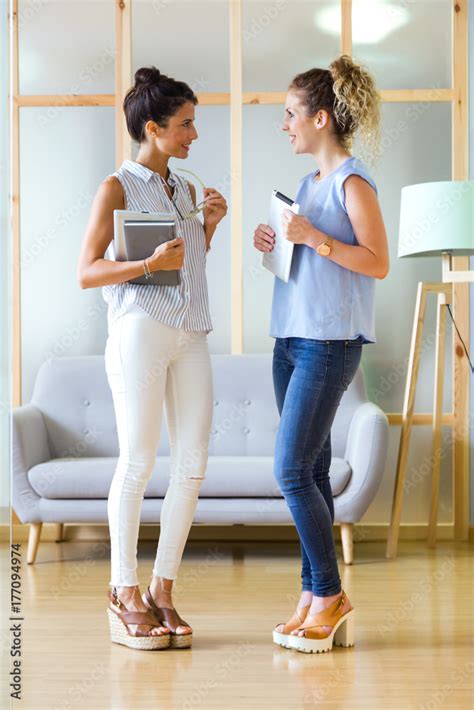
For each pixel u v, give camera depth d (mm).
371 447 4156
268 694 2283
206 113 4953
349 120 2693
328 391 2625
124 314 2730
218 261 4961
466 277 3299
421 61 4938
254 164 4949
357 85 2676
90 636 2873
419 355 4660
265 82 4957
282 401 2758
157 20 4949
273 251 2719
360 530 4863
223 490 4148
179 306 2730
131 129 2842
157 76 2801
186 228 2828
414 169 4926
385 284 4934
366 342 2723
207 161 4953
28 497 4203
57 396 4719
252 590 3590
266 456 4594
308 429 2621
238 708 2180
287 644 2711
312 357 2617
